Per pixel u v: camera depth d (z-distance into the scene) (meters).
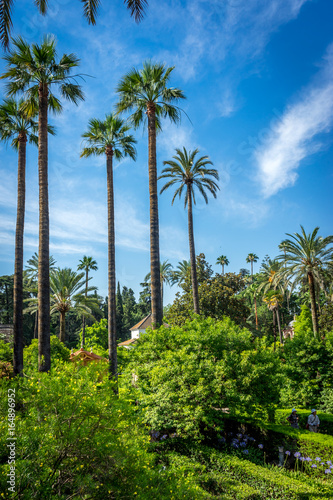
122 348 21.34
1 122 17.11
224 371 11.50
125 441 5.00
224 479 8.89
